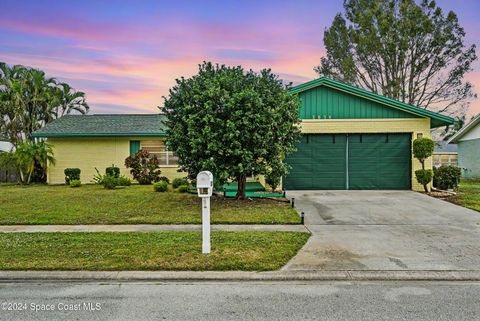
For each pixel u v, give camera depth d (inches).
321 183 561.9
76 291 170.6
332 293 167.6
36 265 197.5
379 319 140.2
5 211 379.9
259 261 205.0
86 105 1213.1
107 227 305.1
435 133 1171.3
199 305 154.6
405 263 206.2
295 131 440.8
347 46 1109.7
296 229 296.8
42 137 742.5
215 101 392.8
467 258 215.8
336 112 558.9
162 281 183.9
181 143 411.2
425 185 525.3
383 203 431.2
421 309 149.3
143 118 826.8
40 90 1069.8
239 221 323.3
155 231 287.3
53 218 342.0
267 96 411.8
